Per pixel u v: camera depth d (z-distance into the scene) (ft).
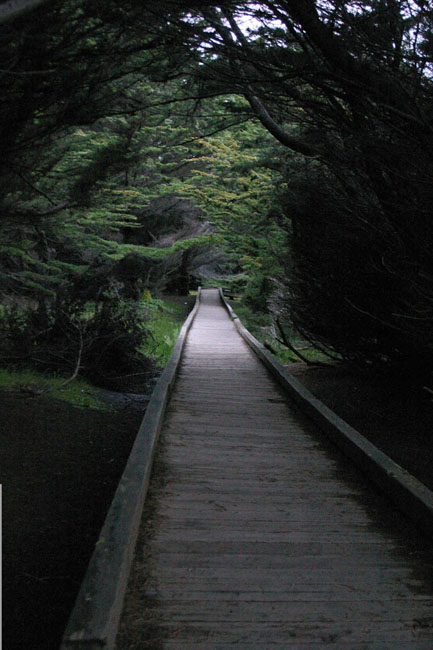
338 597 10.13
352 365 30.89
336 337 28.53
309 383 33.27
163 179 62.28
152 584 10.39
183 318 89.97
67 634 7.72
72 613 8.16
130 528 10.97
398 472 15.02
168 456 18.38
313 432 21.98
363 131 17.40
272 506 14.44
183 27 15.28
